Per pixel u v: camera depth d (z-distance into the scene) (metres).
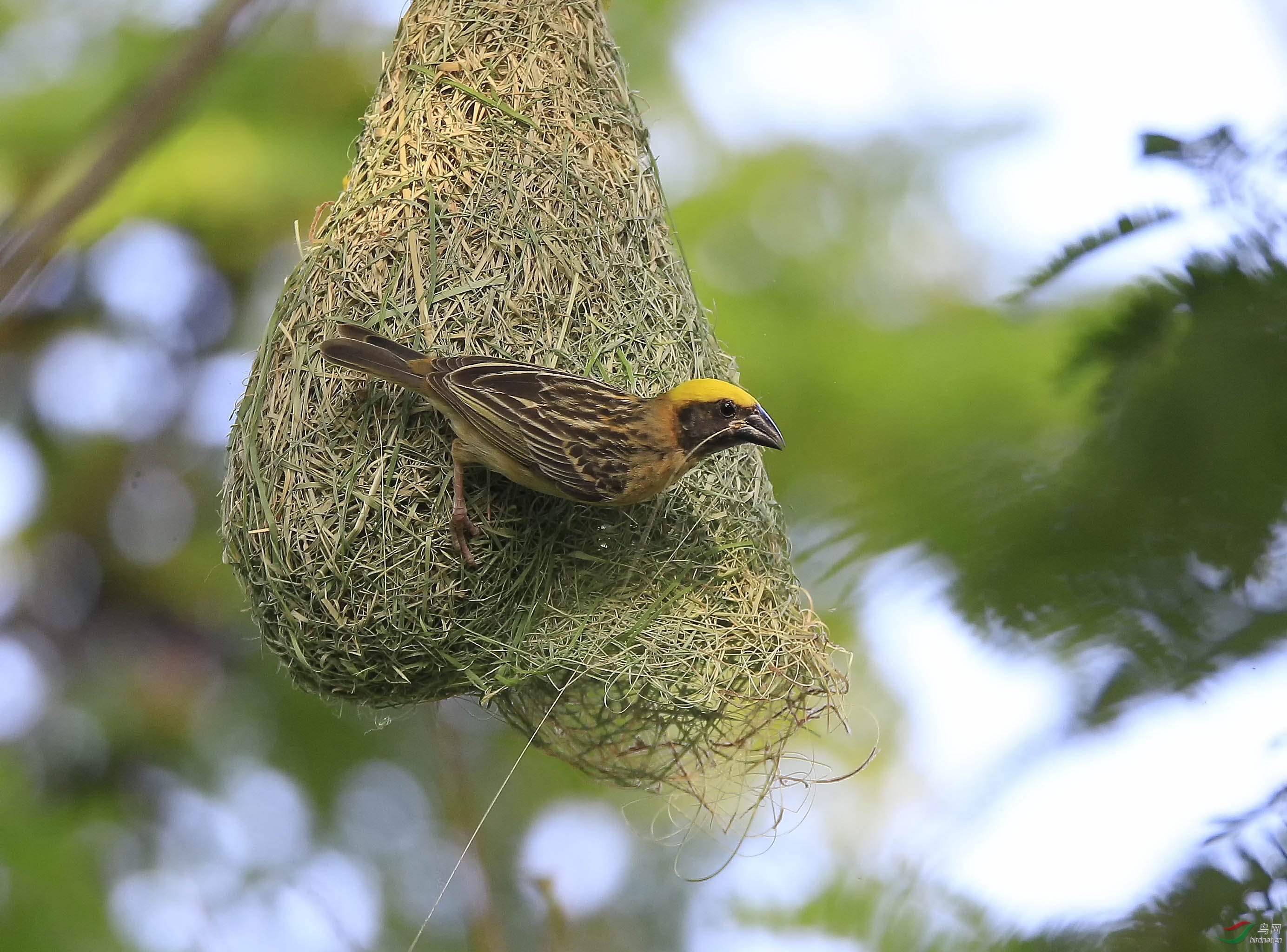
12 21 11.27
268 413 8.43
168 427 14.26
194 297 13.68
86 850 9.10
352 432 8.23
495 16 9.28
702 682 8.40
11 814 9.11
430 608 8.17
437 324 8.48
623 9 12.72
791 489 9.41
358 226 8.76
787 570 9.05
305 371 8.40
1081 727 4.52
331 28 12.54
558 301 8.76
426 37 9.28
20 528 14.12
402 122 9.07
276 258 13.28
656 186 9.66
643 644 8.38
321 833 12.66
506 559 8.27
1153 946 4.34
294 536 8.18
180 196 12.05
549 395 8.07
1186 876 4.38
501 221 8.76
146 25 11.34
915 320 10.88
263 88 12.43
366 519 8.11
